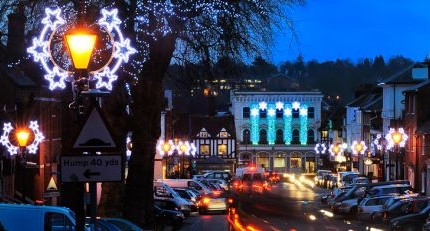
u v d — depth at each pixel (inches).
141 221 1133.1
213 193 2112.5
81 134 432.8
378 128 3240.7
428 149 2389.3
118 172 432.5
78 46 484.4
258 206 2183.8
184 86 1071.0
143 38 958.4
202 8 946.7
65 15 820.6
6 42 1148.5
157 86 1090.7
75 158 430.6
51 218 623.5
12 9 906.7
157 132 1135.6
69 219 634.8
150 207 1157.1
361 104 3668.8
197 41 983.6
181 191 2108.8
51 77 778.2
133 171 1136.2
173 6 935.7
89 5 836.6
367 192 1834.4
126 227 920.9
